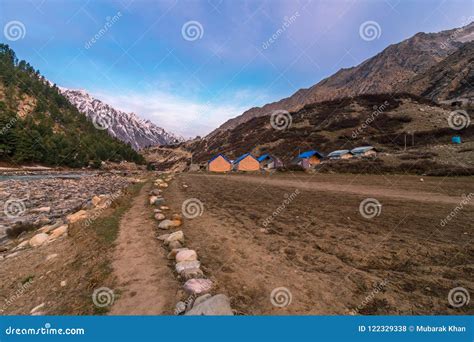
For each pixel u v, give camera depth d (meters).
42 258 6.11
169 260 5.42
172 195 15.93
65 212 13.98
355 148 46.69
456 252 5.71
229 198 14.39
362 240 6.65
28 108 111.44
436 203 11.39
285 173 39.25
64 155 76.56
